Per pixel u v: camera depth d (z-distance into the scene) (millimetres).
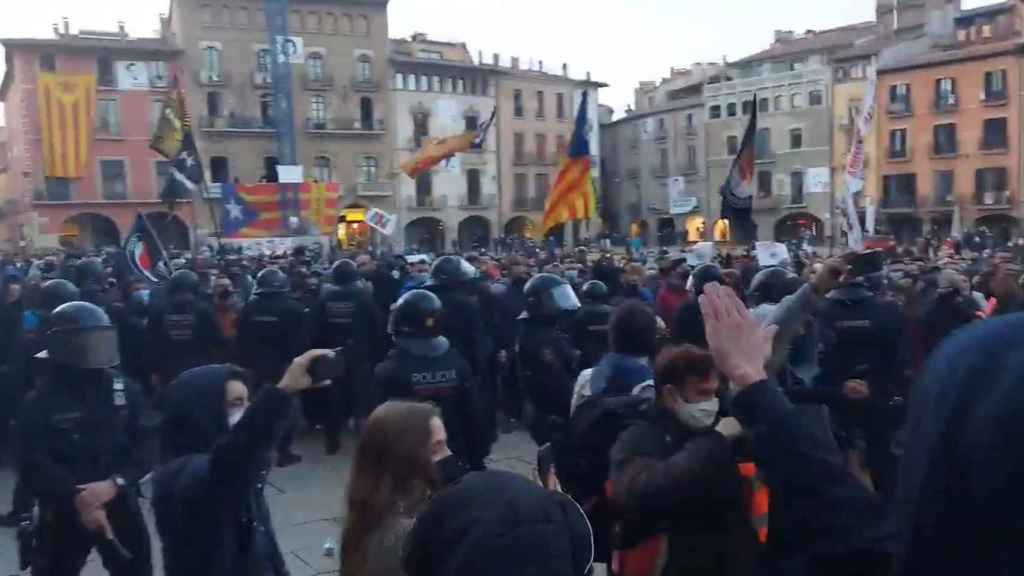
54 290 8828
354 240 56344
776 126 61500
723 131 64312
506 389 9812
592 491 3836
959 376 1419
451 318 8273
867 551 2139
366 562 2609
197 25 53531
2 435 8383
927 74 54969
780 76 61094
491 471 2303
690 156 66812
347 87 57656
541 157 66312
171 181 21812
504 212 64438
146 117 52594
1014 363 1367
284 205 26438
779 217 61406
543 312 6230
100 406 4547
